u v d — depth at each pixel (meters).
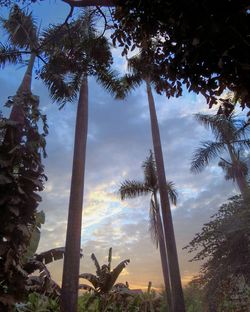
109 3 4.59
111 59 7.54
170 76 3.18
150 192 25.27
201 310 19.66
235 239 16.23
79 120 16.41
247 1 2.40
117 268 17.67
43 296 13.62
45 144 11.36
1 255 9.73
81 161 15.46
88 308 17.19
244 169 21.55
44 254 14.34
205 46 2.60
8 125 11.09
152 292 21.95
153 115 21.80
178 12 2.62
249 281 15.66
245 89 2.66
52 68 8.78
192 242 17.62
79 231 14.05
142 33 3.43
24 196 10.28
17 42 14.79
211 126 20.86
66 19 7.28
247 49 2.46
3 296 9.26
